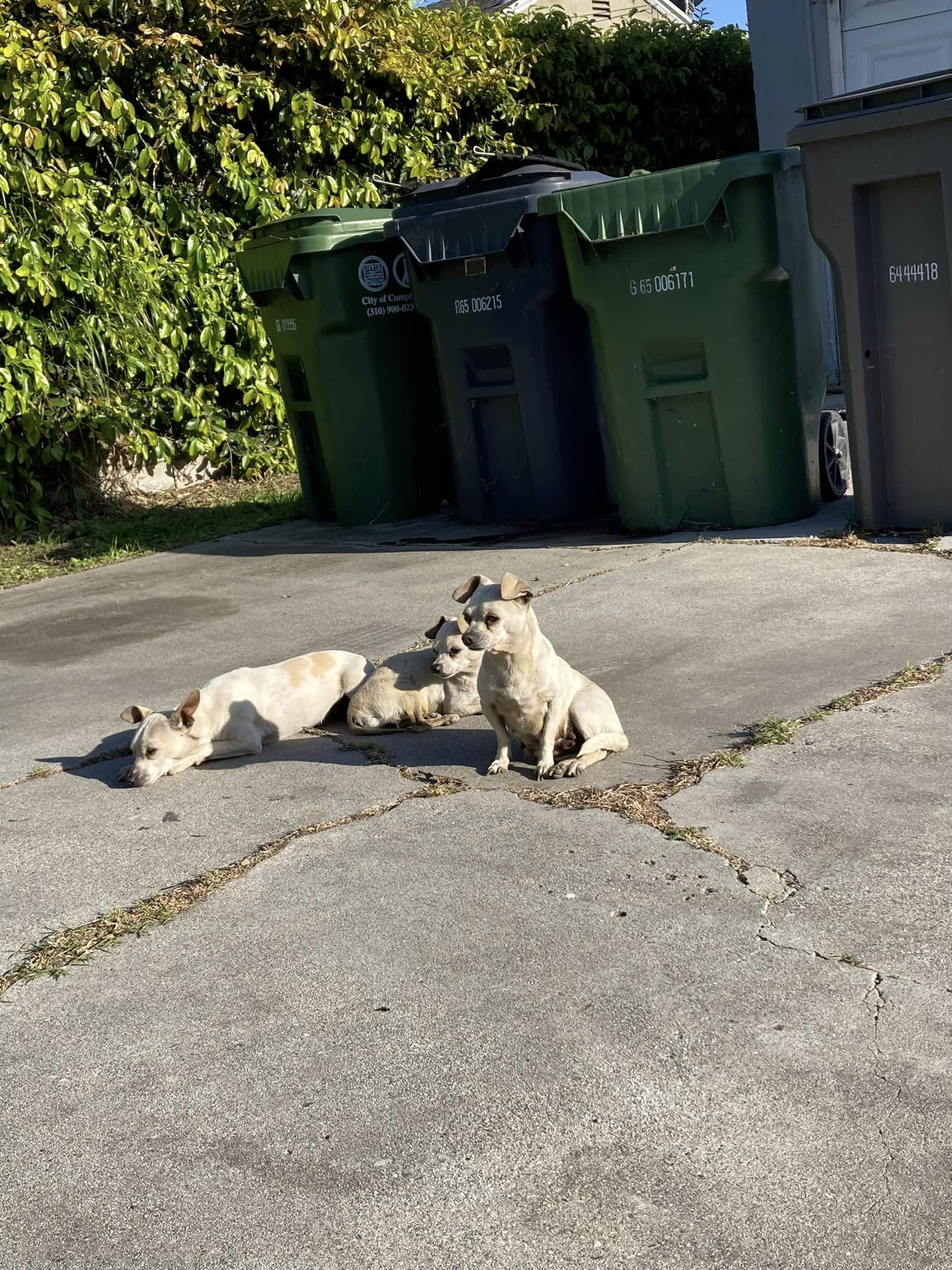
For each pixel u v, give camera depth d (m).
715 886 1.70
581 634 2.83
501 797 2.07
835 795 1.91
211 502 5.29
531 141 6.35
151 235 5.23
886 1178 1.16
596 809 1.97
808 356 3.59
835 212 3.07
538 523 4.06
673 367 3.51
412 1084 1.37
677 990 1.47
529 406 3.91
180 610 3.56
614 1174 1.20
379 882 1.82
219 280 5.38
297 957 1.65
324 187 5.55
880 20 5.26
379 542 4.12
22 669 3.16
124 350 5.09
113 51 4.86
